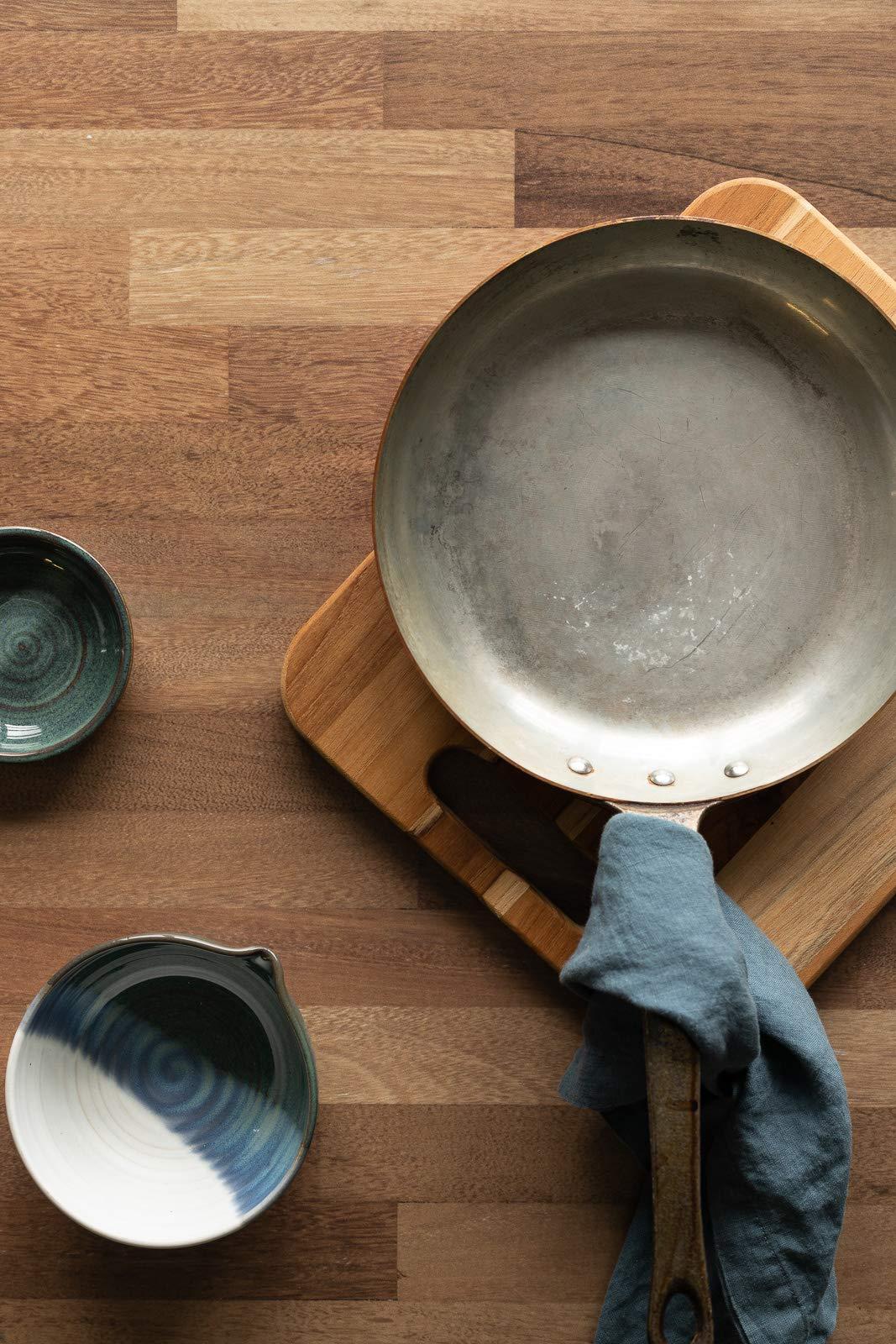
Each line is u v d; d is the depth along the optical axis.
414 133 0.79
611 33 0.79
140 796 0.78
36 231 0.79
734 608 0.73
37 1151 0.71
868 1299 0.76
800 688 0.72
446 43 0.79
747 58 0.79
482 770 0.77
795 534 0.72
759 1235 0.69
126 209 0.79
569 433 0.73
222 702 0.78
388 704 0.74
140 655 0.79
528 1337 0.76
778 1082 0.69
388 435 0.68
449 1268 0.77
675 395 0.73
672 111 0.79
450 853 0.74
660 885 0.64
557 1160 0.77
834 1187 0.69
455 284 0.79
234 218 0.79
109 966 0.73
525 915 0.74
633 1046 0.69
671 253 0.70
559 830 0.77
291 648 0.74
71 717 0.78
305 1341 0.77
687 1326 0.73
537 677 0.73
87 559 0.73
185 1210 0.73
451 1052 0.78
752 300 0.71
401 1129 0.77
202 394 0.79
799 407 0.72
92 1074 0.75
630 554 0.73
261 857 0.78
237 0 0.79
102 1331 0.77
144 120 0.79
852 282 0.70
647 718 0.73
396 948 0.78
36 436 0.79
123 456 0.79
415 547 0.72
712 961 0.63
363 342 0.79
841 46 0.79
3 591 0.78
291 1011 0.69
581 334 0.72
